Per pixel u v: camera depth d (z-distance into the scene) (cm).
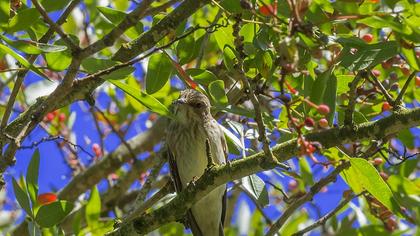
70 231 1422
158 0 1110
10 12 997
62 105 1029
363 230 1278
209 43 1423
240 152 1266
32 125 978
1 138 1023
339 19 854
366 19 851
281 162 949
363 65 925
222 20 1074
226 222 1725
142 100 965
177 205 1013
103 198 1623
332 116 928
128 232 1038
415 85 1146
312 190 1179
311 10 854
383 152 1208
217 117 1439
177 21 997
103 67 974
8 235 1187
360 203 1341
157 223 1027
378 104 1169
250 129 1199
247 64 1064
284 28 883
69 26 1536
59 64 945
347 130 941
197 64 1219
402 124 932
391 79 1144
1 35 903
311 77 1022
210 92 1068
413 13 845
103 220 1349
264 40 974
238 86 1209
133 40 1007
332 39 921
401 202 1163
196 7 993
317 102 938
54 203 1073
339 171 1046
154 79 1053
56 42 1009
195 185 996
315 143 932
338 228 1405
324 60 1137
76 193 1617
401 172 1256
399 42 852
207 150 988
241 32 1034
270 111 1287
